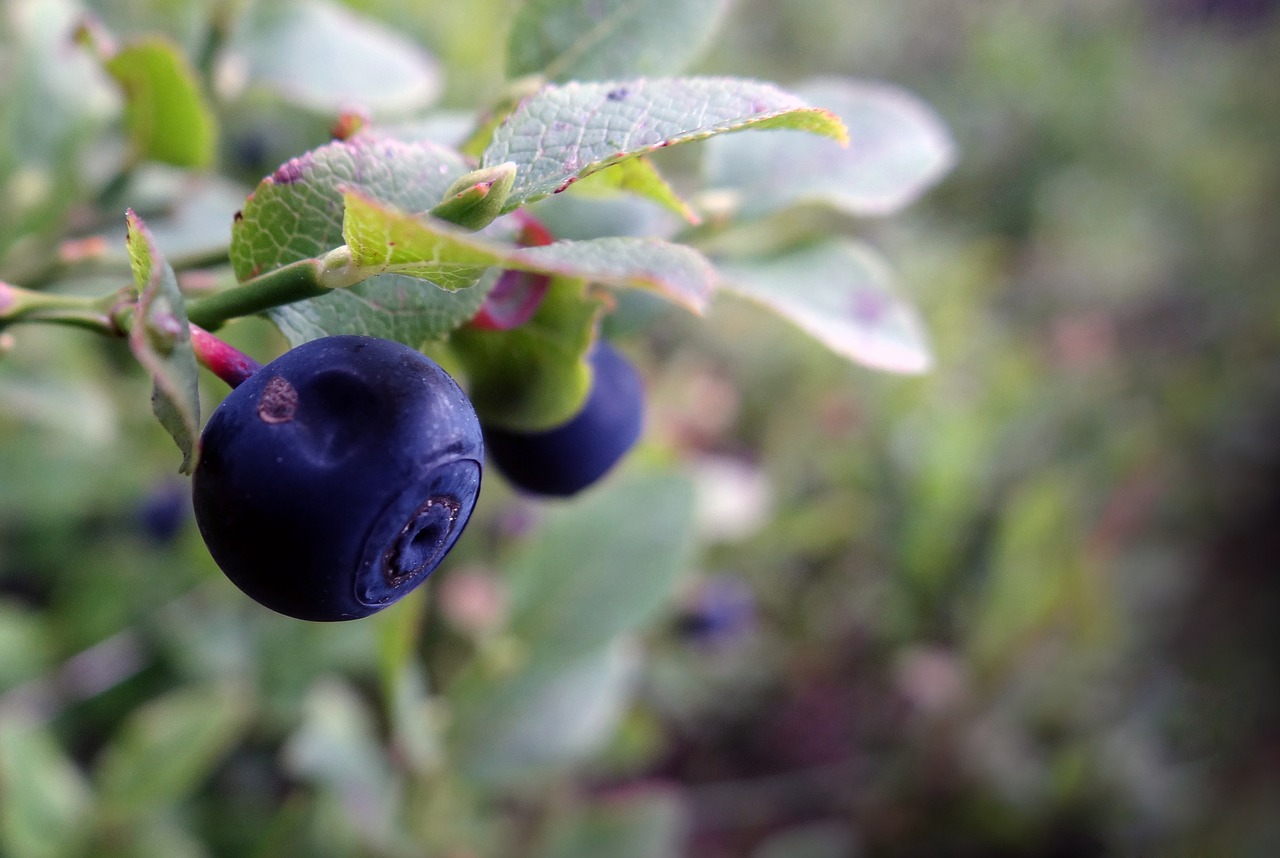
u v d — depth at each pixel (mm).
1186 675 279
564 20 69
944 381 238
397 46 99
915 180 77
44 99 93
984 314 305
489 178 51
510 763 112
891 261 280
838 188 76
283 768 147
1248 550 307
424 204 54
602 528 112
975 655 193
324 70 95
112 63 79
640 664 155
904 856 193
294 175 53
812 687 221
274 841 119
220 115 101
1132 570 257
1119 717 214
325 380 51
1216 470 316
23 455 134
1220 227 412
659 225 73
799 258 75
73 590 149
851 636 220
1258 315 372
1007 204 401
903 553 203
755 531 179
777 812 213
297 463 50
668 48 70
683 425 170
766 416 229
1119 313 375
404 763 112
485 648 113
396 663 95
